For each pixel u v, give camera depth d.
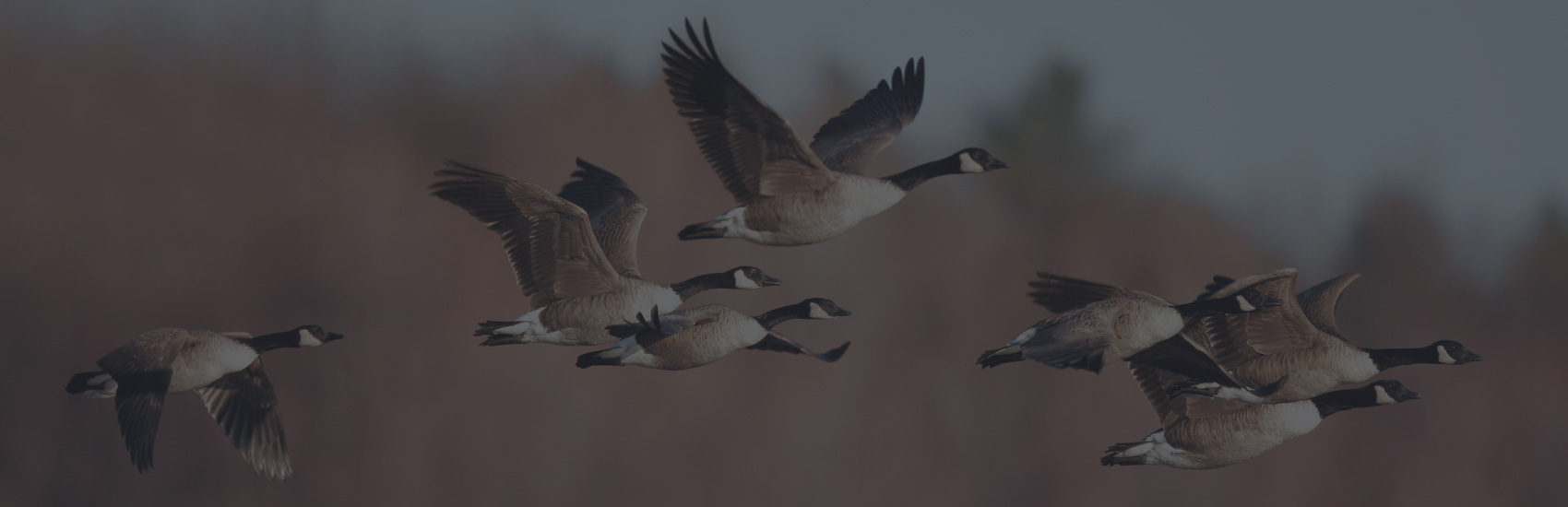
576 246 11.47
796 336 30.84
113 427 25.39
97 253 27.67
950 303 34.47
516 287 29.36
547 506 26.08
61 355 26.20
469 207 11.44
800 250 32.47
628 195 13.51
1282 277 11.81
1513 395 38.28
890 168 37.91
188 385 10.82
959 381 31.66
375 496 25.47
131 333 26.89
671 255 30.56
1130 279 39.66
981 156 12.50
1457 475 33.84
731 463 27.47
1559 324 43.88
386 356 27.52
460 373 27.48
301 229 29.44
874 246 34.53
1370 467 32.50
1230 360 12.44
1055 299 11.95
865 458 29.06
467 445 26.48
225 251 28.75
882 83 14.30
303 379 26.67
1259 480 30.34
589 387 27.11
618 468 26.47
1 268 26.39
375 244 29.55
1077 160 46.19
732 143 11.81
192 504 24.73
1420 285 43.19
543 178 31.81
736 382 28.39
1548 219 47.56
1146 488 29.67
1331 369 12.03
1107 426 30.48
